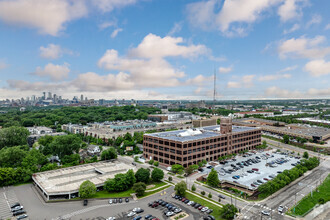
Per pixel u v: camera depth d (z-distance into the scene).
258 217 93.06
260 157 190.25
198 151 166.00
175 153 160.12
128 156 195.25
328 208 104.38
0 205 102.19
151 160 165.25
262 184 115.19
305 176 148.12
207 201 107.00
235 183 124.25
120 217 91.69
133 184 123.06
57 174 134.50
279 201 109.56
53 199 107.75
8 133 192.88
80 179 126.50
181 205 103.12
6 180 125.75
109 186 116.38
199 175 144.38
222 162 169.62
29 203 104.31
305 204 106.62
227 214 90.88
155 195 114.12
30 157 142.12
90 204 103.50
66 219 89.94
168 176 143.25
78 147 181.12
